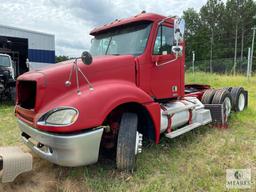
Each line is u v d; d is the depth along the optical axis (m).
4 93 9.09
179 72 4.75
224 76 17.48
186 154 4.08
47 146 3.05
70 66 3.32
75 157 2.94
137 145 3.52
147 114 3.74
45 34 16.70
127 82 3.78
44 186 3.17
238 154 4.04
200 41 55.06
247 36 51.88
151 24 4.10
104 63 3.56
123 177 3.32
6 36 14.87
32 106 3.36
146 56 4.02
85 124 2.93
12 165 2.96
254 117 6.50
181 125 4.77
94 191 3.07
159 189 3.08
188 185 3.15
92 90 3.21
